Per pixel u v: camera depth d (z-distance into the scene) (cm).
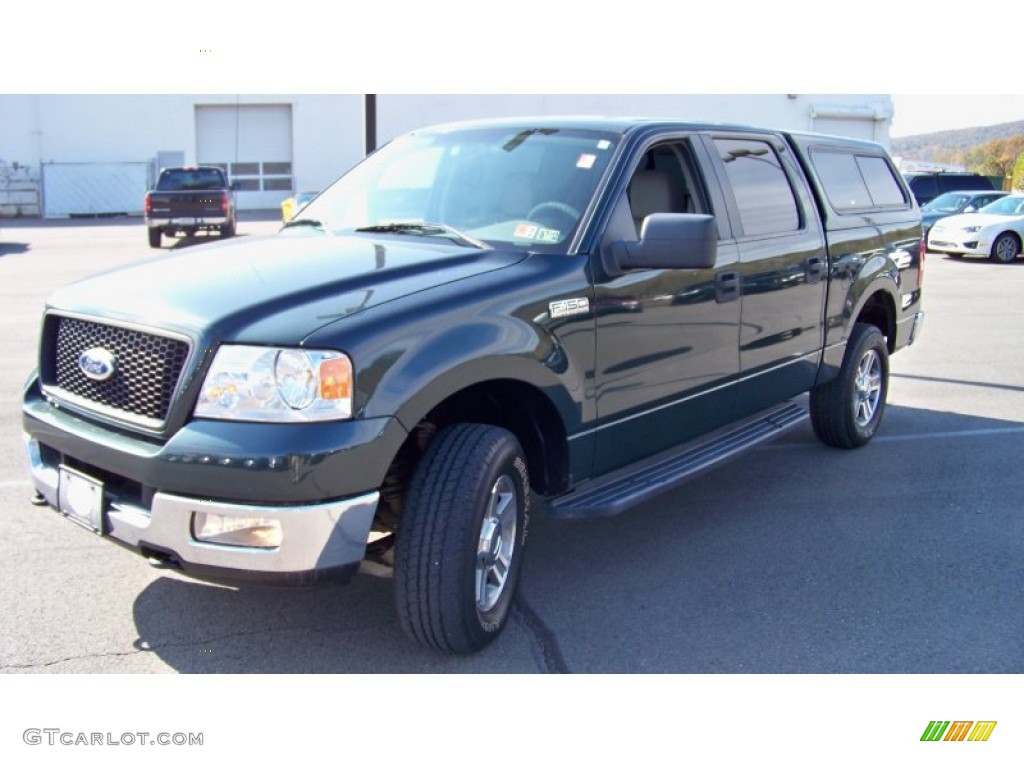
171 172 2406
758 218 521
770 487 579
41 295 1384
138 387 332
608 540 491
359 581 432
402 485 372
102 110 3497
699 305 459
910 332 716
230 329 317
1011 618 411
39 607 397
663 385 445
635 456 441
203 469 307
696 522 519
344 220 467
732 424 535
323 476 308
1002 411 775
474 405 393
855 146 666
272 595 415
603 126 461
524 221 421
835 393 626
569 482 404
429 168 473
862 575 452
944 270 1984
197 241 2458
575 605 415
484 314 354
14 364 879
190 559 315
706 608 415
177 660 361
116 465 327
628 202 431
